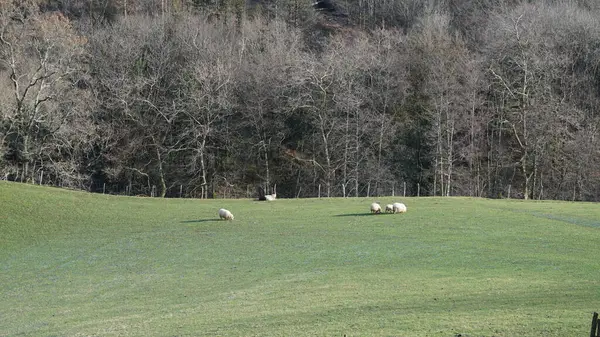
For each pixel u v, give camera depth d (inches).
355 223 1790.1
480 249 1386.6
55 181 3545.8
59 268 1406.3
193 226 1854.1
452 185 3457.2
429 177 3558.1
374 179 3496.6
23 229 1827.0
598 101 3587.6
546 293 947.3
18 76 3117.6
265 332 780.0
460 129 3555.6
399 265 1254.9
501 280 1067.3
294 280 1162.6
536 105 3321.9
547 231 1594.5
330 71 3604.8
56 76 3299.7
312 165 3622.0
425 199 2359.7
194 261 1406.3
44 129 3250.5
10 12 3501.5
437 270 1189.1
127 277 1289.4
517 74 3602.4
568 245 1412.4
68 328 906.7
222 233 1722.4
